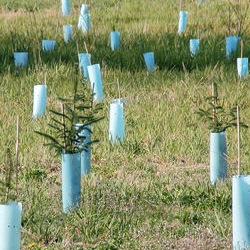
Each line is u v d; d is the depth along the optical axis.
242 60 21.75
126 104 19.14
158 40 26.59
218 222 11.92
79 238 11.86
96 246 11.45
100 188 13.52
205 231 11.87
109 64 23.52
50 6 36.31
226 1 33.88
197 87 20.61
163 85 21.14
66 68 22.41
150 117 18.08
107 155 15.78
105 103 18.91
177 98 19.80
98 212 12.37
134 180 14.39
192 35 27.81
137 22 31.52
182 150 16.12
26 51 25.30
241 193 11.16
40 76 21.61
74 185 12.62
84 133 14.51
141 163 15.49
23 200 13.05
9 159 11.77
